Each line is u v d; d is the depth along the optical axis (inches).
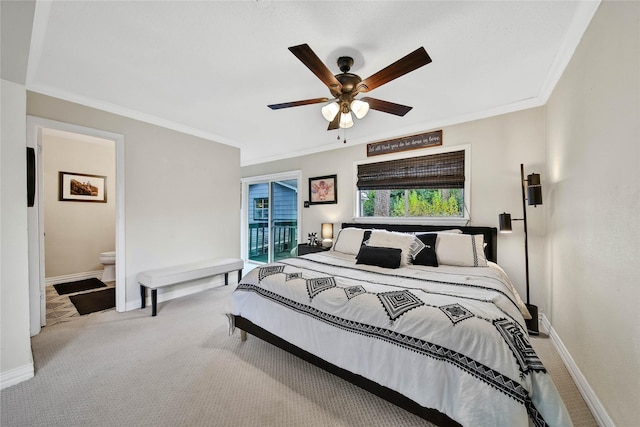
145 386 66.8
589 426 55.4
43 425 54.1
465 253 101.8
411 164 141.6
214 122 133.0
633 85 45.0
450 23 63.9
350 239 129.3
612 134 52.1
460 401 44.6
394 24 64.1
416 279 79.7
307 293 72.1
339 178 171.6
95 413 57.5
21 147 68.9
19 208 68.3
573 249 73.5
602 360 55.4
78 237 171.0
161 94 101.9
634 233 44.8
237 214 170.6
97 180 178.2
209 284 154.5
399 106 81.0
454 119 126.0
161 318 110.5
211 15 61.2
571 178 75.3
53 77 89.4
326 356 64.6
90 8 58.9
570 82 75.5
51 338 92.1
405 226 137.4
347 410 59.0
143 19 62.6
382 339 55.9
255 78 89.7
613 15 51.4
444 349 48.5
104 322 106.0
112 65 82.2
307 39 69.4
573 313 72.9
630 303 45.8
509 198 114.3
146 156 125.3
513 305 63.0
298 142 169.5
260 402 61.4
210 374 72.1
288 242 210.1
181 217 139.7
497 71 86.0
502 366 43.4
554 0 57.2
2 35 51.7
